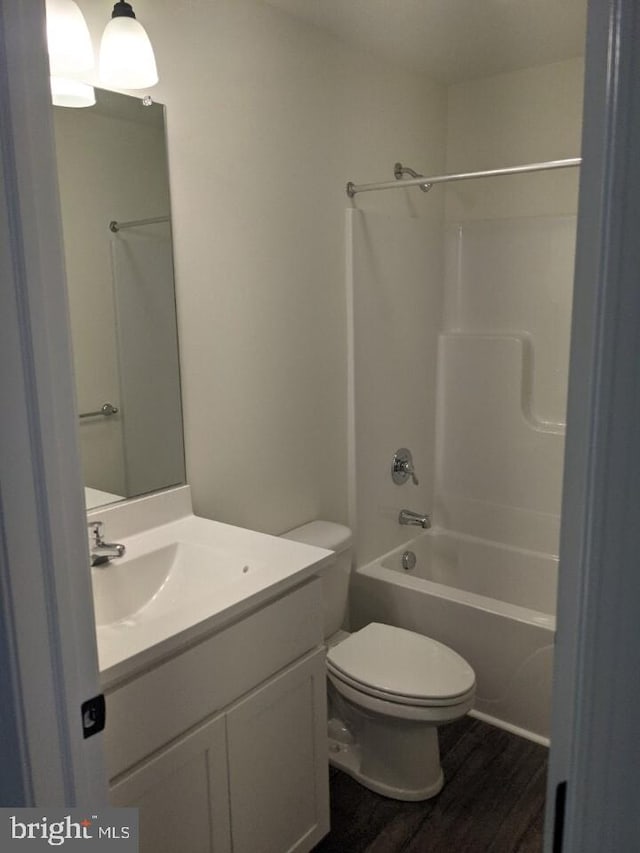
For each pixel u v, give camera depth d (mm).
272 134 2207
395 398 2947
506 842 1979
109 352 1839
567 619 591
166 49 1858
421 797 2139
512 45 2559
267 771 1683
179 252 1969
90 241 1763
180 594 1800
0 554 889
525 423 3021
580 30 2418
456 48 2582
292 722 1746
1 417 862
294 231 2344
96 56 1719
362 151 2617
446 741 2430
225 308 2125
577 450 559
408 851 1953
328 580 2383
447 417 3248
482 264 3088
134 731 1344
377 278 2742
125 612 1727
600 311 518
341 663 2129
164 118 1877
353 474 2754
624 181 493
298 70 2279
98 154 1753
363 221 2627
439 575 3289
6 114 823
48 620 940
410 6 2186
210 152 2012
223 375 2146
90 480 1834
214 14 1973
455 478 3270
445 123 3100
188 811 1483
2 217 835
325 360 2566
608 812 571
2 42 808
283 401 2391
